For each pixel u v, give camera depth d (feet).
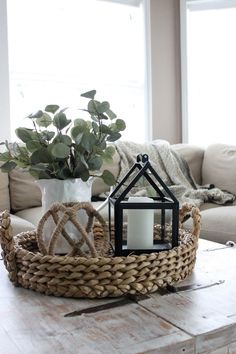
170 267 2.99
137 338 2.25
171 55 11.52
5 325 2.45
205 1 11.18
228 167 9.18
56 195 3.35
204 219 7.23
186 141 11.60
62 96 10.40
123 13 11.08
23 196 8.09
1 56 9.18
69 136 3.34
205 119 11.59
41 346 2.19
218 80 11.43
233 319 2.49
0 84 9.21
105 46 10.91
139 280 2.84
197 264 3.65
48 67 10.18
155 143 9.71
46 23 10.07
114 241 3.48
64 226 3.11
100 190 8.63
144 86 11.33
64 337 2.28
